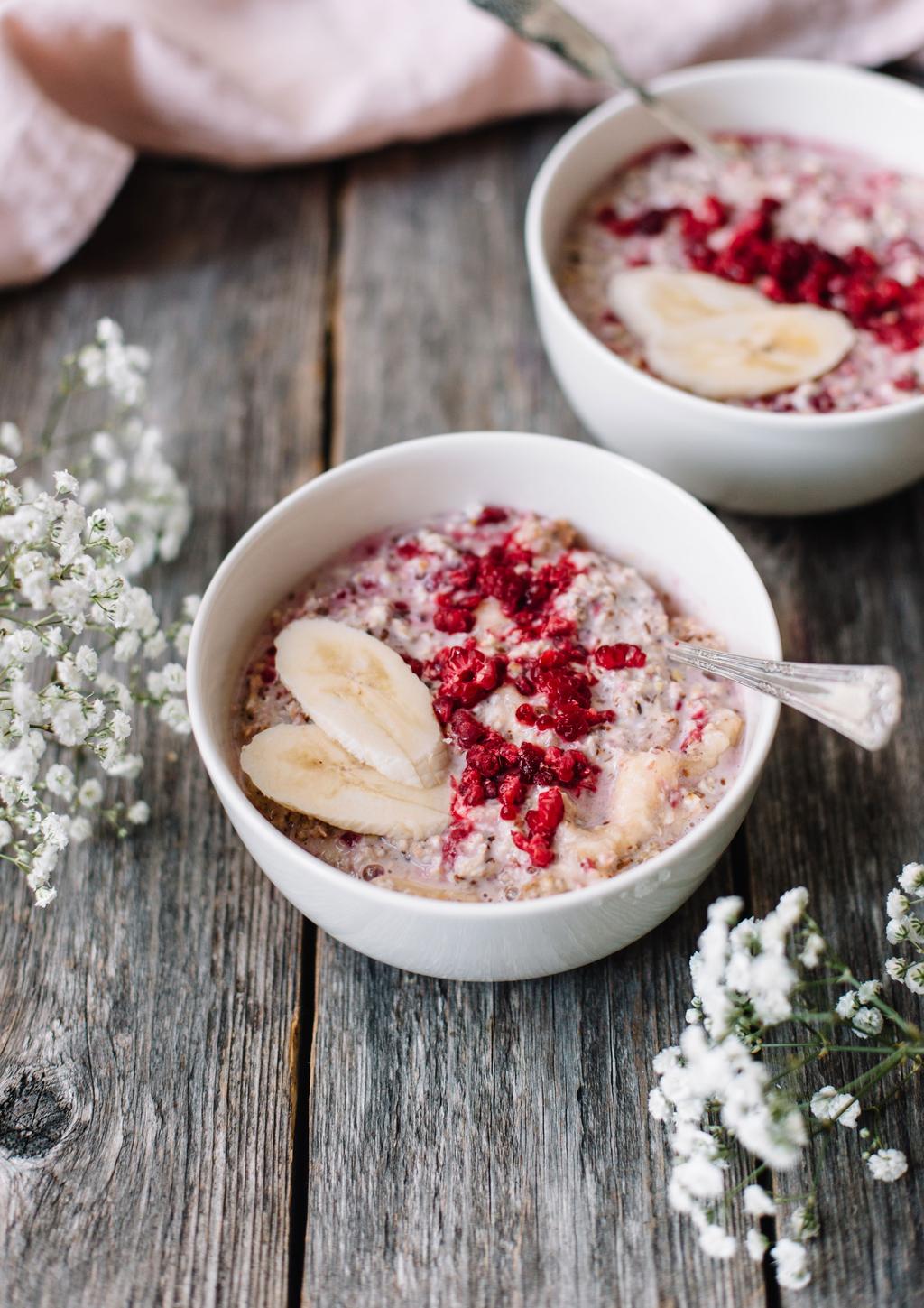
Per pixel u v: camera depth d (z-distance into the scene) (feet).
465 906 1.63
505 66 2.38
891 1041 1.75
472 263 2.36
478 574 1.90
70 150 2.29
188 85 2.33
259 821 1.67
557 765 1.76
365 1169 1.74
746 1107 1.63
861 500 2.06
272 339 2.30
